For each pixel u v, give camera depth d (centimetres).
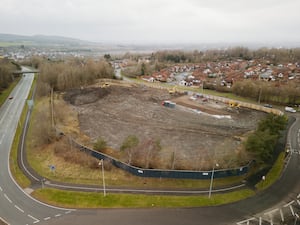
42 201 3716
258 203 3794
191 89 12781
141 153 5019
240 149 5372
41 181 4244
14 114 7819
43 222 3269
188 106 9512
